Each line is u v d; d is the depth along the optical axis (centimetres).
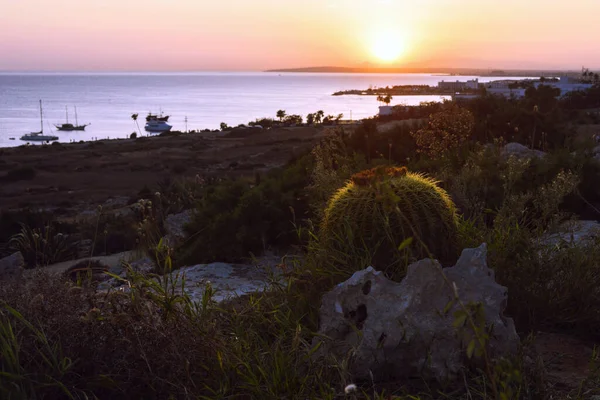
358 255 414
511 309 410
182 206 1262
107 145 10338
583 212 784
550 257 467
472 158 778
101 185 5947
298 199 743
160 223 1140
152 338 309
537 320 410
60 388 284
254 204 730
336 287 356
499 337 318
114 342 306
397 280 391
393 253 403
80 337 304
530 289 419
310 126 12006
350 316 345
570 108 3822
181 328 320
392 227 407
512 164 618
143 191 3525
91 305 330
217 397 286
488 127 1324
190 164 7231
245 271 647
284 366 308
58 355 297
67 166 7488
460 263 343
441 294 331
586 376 323
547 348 367
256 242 718
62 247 1095
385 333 327
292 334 358
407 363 327
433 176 747
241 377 305
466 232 450
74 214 3822
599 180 796
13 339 277
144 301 326
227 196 843
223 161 7388
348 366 325
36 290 333
